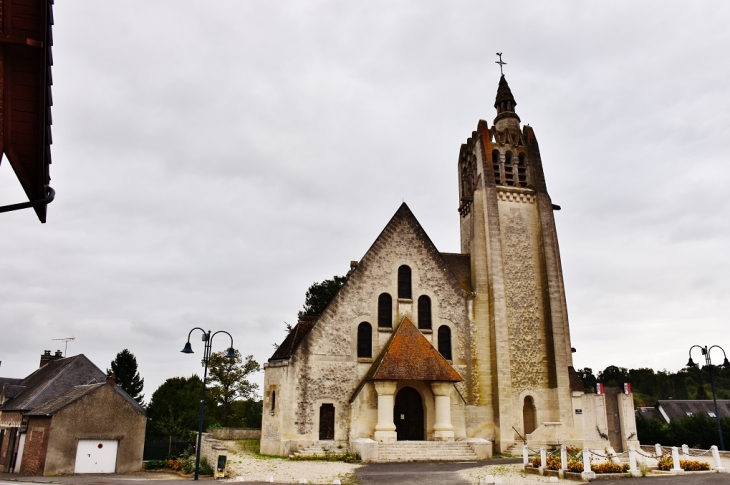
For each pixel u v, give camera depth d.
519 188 41.25
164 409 51.28
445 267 37.44
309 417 32.09
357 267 35.59
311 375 32.84
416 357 32.41
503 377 35.41
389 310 35.47
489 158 40.62
